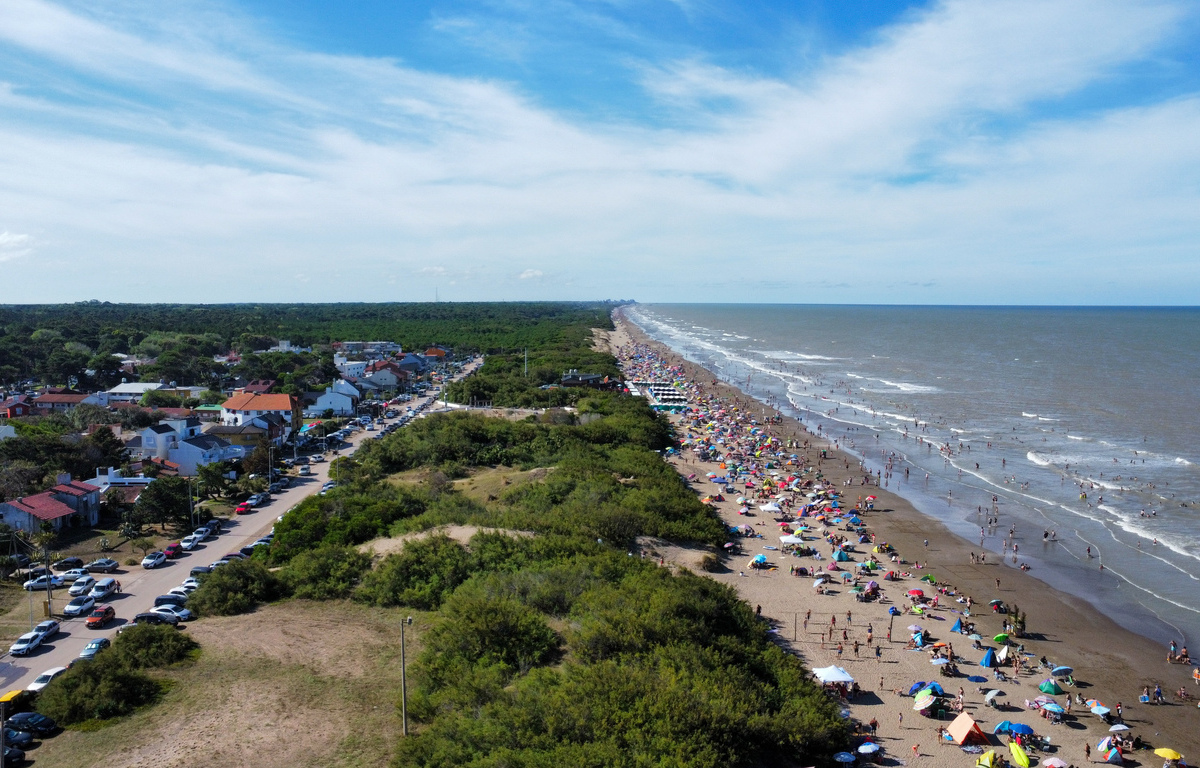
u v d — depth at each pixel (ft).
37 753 127.65
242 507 296.30
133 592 211.61
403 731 131.44
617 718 122.72
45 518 251.19
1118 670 179.93
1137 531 278.87
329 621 183.42
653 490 285.23
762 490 337.11
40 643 176.96
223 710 140.36
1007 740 149.79
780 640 190.60
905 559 253.85
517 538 214.90
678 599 166.09
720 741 121.90
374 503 262.88
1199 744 150.10
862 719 156.46
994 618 208.64
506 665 147.54
